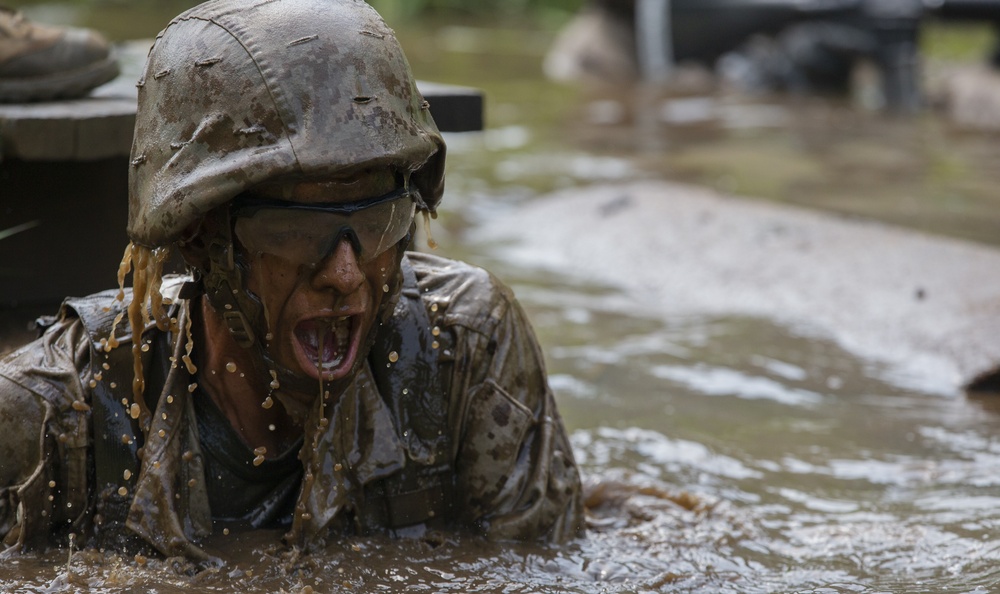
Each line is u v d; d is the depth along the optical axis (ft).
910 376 30.71
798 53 93.25
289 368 15.12
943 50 114.52
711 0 96.43
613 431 25.57
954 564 18.56
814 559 18.78
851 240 40.06
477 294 17.66
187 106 14.42
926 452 24.90
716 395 28.55
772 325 34.86
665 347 32.58
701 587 17.30
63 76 26.21
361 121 14.08
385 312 15.62
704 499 21.01
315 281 14.49
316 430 16.12
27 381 16.30
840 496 22.12
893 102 86.58
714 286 38.68
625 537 18.92
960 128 77.97
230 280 14.83
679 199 46.96
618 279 40.98
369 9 15.16
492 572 16.80
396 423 17.10
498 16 140.05
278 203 14.19
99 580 15.57
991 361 29.89
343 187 14.28
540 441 17.90
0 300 26.03
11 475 16.40
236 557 16.21
